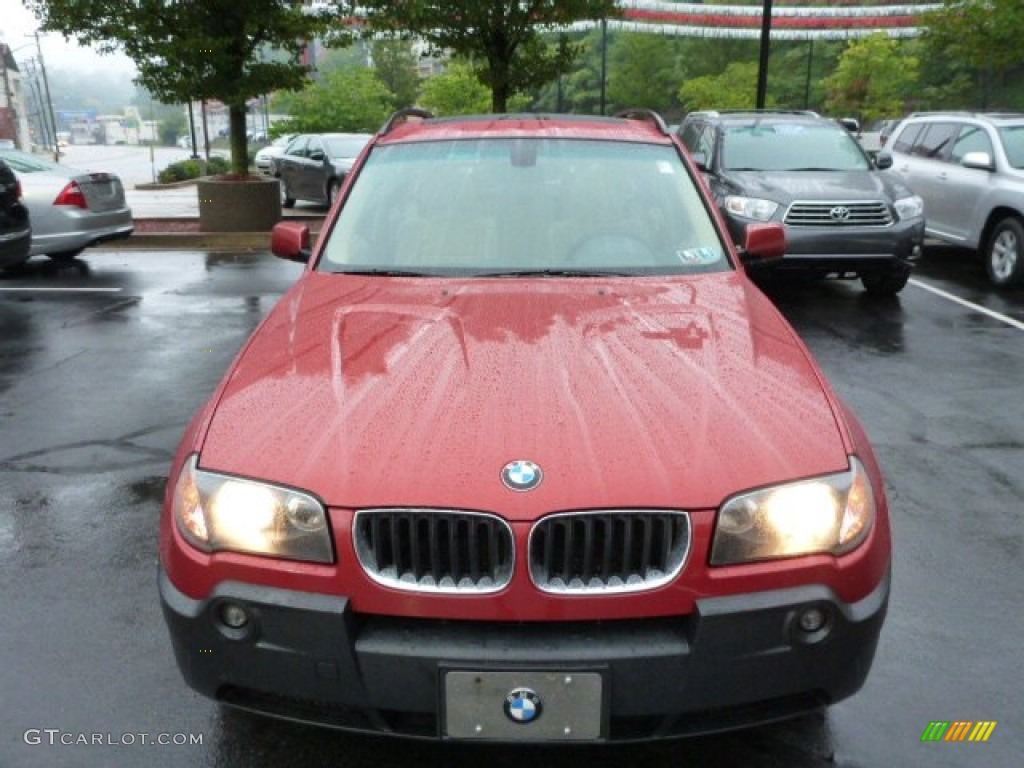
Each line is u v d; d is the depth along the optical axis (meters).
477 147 4.11
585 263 3.61
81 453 5.04
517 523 2.16
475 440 2.34
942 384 6.30
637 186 3.94
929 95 73.62
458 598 2.18
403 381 2.63
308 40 13.70
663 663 2.16
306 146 18.75
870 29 41.00
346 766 2.62
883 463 4.86
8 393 6.13
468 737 2.19
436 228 3.75
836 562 2.27
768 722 2.31
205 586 2.30
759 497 2.25
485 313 3.12
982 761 2.64
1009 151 9.95
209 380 6.41
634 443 2.33
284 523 2.25
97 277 10.51
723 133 9.89
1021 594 3.55
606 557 2.19
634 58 86.50
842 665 2.29
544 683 2.14
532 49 13.35
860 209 8.45
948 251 12.34
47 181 10.68
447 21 12.83
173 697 2.93
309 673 2.23
